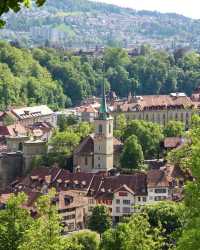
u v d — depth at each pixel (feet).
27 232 476.54
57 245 463.83
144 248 456.04
